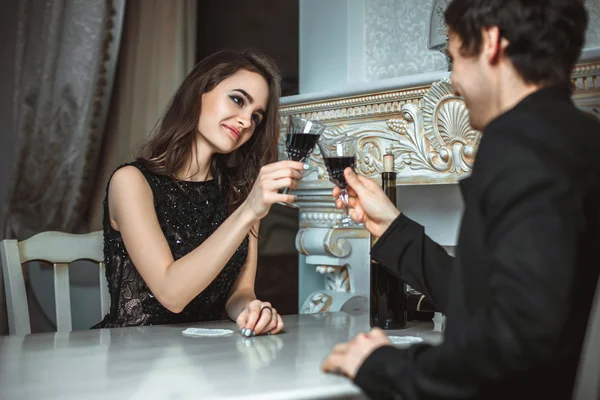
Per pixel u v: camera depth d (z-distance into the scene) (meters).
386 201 1.28
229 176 2.19
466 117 1.81
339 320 1.74
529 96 0.85
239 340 1.39
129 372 1.04
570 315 0.70
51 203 2.69
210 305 2.02
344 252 2.22
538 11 0.86
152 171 1.96
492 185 0.76
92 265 2.87
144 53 2.83
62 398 0.88
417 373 0.78
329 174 1.37
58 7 2.62
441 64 2.11
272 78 2.08
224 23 3.11
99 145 2.69
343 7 2.35
